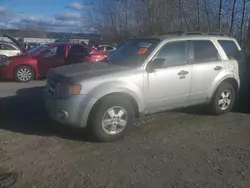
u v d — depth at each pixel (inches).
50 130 236.4
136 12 1086.4
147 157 192.7
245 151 204.5
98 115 210.8
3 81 471.5
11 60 462.3
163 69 239.8
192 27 678.5
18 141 214.1
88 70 226.2
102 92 211.3
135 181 163.8
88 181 163.3
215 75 269.0
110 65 241.0
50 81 226.7
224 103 281.4
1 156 190.5
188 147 209.5
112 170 175.3
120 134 220.2
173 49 249.3
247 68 296.2
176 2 784.3
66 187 157.5
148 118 271.7
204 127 250.7
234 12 605.0
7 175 168.4
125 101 219.8
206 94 267.0
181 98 252.7
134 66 232.5
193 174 172.2
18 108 295.7
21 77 464.4
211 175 171.5
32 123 251.9
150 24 906.7
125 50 260.5
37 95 352.5
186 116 278.8
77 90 208.5
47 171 173.2
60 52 484.7
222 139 225.6
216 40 278.1
